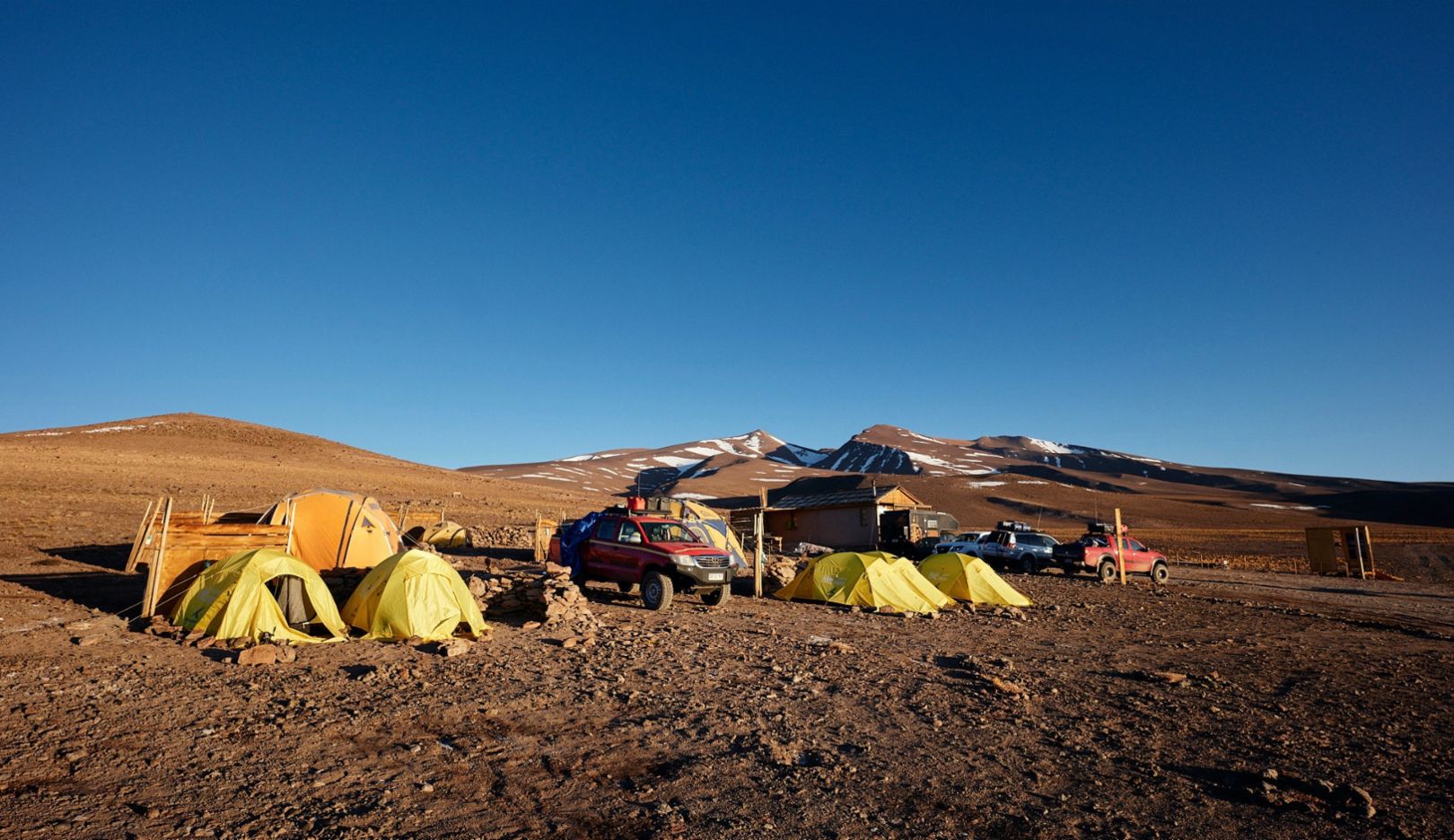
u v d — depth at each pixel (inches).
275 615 445.4
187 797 209.8
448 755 251.8
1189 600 856.9
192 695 317.7
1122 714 330.0
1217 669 446.6
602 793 221.9
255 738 264.1
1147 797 231.0
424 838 187.5
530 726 286.8
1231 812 220.1
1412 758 277.6
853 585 701.3
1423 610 852.0
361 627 471.5
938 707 332.5
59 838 181.3
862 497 1596.9
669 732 283.4
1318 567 1556.3
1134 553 1153.4
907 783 237.3
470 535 1223.5
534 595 546.9
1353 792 226.4
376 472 2802.7
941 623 608.4
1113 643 534.3
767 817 207.5
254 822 193.9
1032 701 349.4
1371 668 462.6
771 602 714.8
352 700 314.7
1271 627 644.7
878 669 413.4
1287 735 302.8
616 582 665.0
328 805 206.5
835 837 195.3
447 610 467.8
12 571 684.7
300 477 2167.8
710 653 441.1
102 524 1047.6
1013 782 241.8
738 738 278.8
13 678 333.1
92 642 417.1
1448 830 209.9
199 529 586.6
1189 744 287.7
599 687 349.7
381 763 241.9
